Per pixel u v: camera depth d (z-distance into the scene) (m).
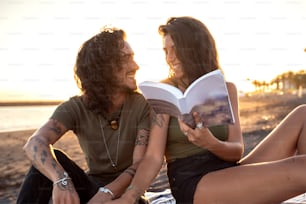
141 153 2.21
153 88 1.95
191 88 1.85
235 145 2.12
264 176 1.96
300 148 2.29
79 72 2.28
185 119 1.91
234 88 2.34
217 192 2.01
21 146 4.74
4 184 3.91
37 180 2.06
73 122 2.27
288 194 1.97
